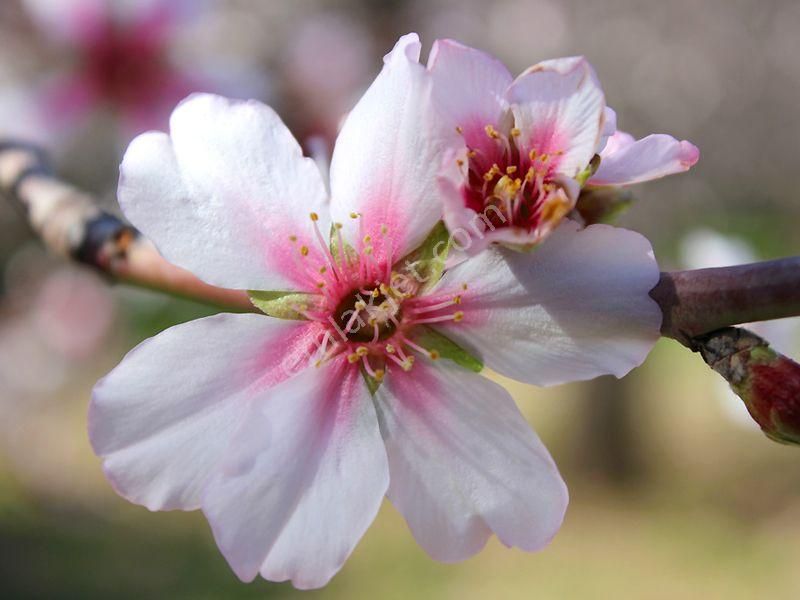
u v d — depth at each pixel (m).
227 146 0.12
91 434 0.12
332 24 0.37
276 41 0.44
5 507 0.67
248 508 0.12
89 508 0.69
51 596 0.56
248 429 0.12
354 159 0.12
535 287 0.12
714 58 0.75
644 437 0.83
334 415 0.12
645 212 0.77
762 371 0.12
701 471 0.80
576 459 0.83
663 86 0.75
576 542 0.69
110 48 0.29
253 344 0.12
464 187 0.12
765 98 0.75
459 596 0.59
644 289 0.12
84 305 0.64
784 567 0.65
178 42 0.30
